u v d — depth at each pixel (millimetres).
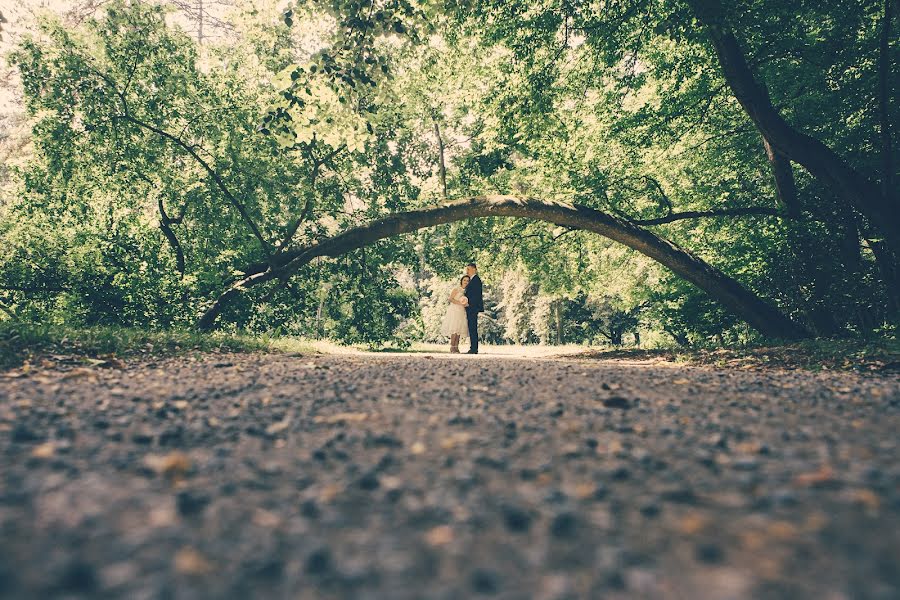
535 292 38875
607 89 15914
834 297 14781
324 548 1843
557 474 2783
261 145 16016
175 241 15734
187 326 13789
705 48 13852
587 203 16375
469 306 15188
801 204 14617
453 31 14445
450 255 18406
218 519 2162
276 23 16312
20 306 13477
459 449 3264
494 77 15273
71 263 13625
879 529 2027
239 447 3279
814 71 13664
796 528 2049
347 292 17109
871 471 2672
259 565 1751
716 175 17156
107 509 2219
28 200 15281
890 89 12984
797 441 3428
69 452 3043
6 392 4738
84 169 15562
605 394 5270
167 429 3646
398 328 18562
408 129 17297
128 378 5980
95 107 15242
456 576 1729
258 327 15555
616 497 2441
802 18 13445
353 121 11547
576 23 13500
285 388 5477
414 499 2418
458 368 7633
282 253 14945
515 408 4527
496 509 2293
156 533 2000
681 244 17969
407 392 5316
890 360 7980
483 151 17125
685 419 4098
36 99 15133
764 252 15336
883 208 11656
